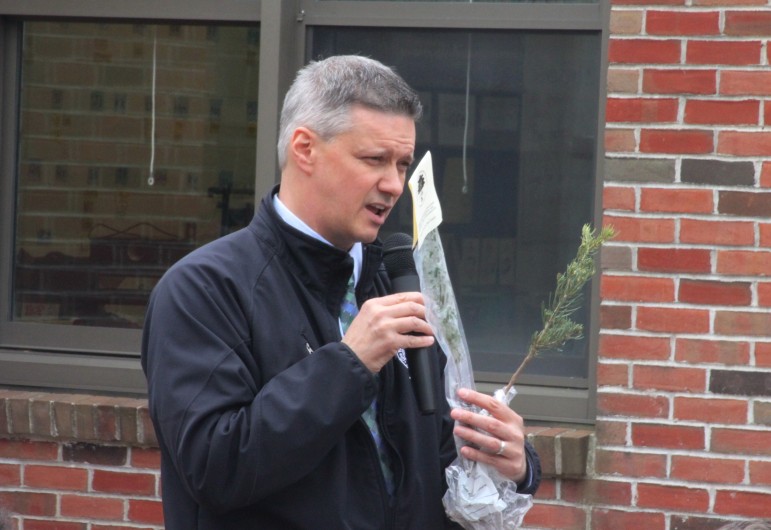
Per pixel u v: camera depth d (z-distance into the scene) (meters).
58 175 13.66
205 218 13.41
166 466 6.49
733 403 11.48
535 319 12.63
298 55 13.00
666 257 11.58
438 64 12.86
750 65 11.40
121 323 13.55
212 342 6.13
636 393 11.66
